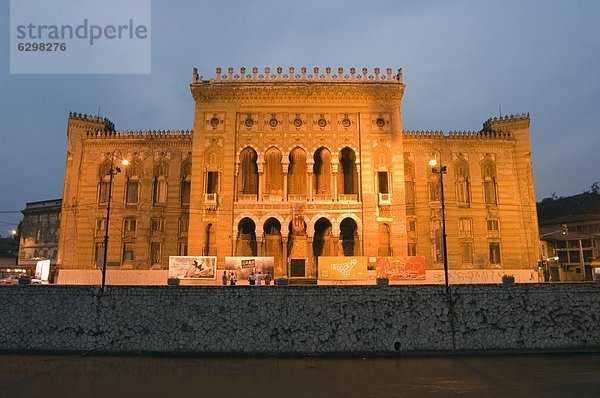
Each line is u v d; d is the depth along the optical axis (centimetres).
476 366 2930
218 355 3269
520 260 5756
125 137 5956
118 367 2895
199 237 5022
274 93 5300
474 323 3359
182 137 5938
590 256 7331
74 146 5991
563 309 3406
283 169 5181
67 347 3319
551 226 8925
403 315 3359
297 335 3319
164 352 3291
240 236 5238
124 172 5884
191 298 3381
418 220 5753
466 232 5762
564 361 3062
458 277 5609
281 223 5088
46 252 7888
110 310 3372
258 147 5244
